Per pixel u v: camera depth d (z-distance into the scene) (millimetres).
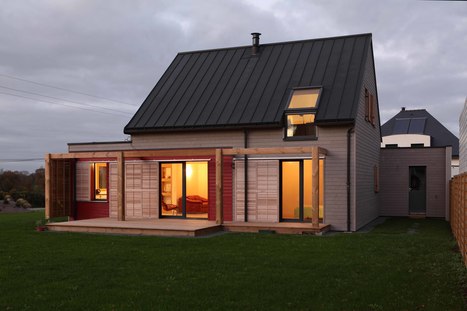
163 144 16734
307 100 15297
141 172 16641
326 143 14695
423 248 10555
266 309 5781
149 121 16750
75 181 17766
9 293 6508
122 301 6121
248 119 15305
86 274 7703
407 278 7410
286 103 15422
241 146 15625
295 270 8016
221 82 17688
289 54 17984
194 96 17375
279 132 15195
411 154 20547
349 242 11438
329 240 11820
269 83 16703
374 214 18969
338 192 14539
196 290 6648
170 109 17047
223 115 15852
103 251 10031
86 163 17609
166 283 7082
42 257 9281
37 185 44625
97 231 14055
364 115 16266
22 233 13570
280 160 15188
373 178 18516
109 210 17062
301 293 6500
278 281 7207
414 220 18812
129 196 16797
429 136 33969
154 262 8758
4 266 8328
